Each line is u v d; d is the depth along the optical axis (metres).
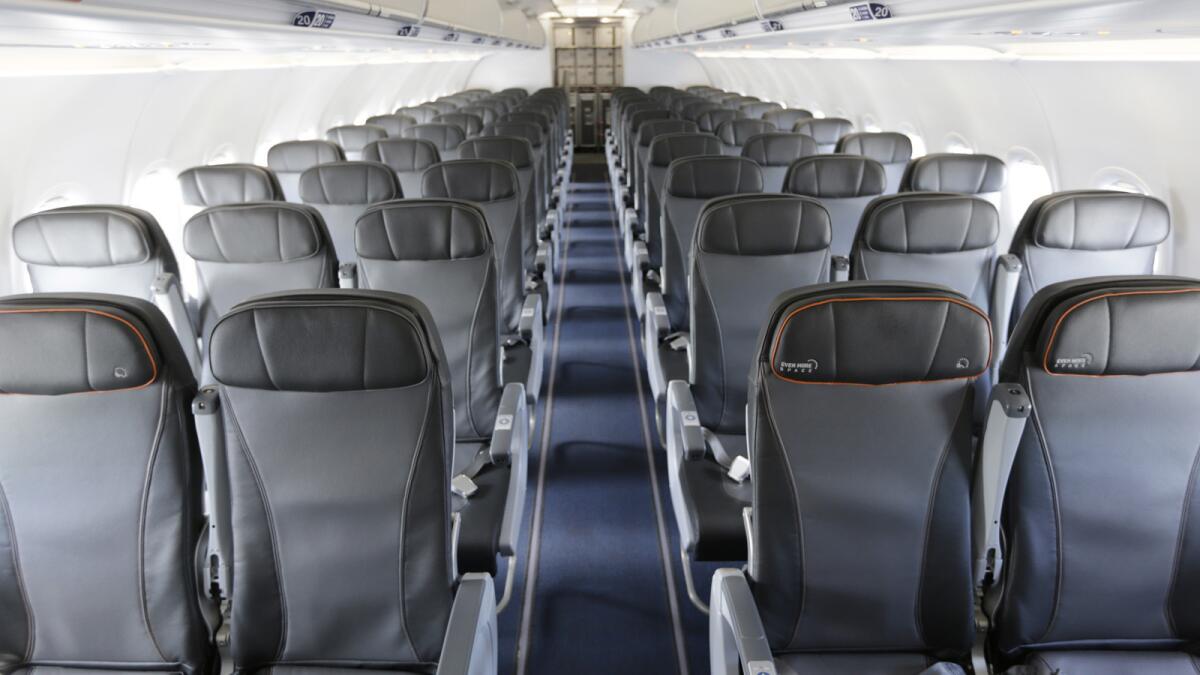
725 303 2.96
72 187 4.05
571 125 18.50
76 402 1.61
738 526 2.38
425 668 1.78
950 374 1.65
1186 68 3.06
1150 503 1.67
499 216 3.91
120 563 1.69
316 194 4.00
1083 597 1.71
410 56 8.70
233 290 3.00
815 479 1.74
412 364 1.62
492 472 2.65
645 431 4.31
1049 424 1.65
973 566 1.78
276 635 1.75
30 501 1.66
